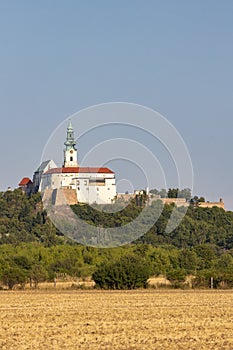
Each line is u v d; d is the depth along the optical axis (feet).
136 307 229.66
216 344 148.97
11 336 159.33
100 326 176.55
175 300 259.80
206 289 334.44
